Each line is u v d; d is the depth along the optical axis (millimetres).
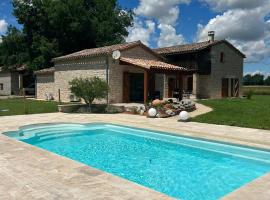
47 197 4645
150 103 18438
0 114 17312
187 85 34375
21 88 41750
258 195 4848
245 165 8281
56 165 6375
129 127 12805
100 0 41594
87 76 23672
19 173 5836
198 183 6762
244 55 37812
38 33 40594
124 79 22672
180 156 9227
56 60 26938
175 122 13883
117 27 44188
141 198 4566
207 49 33688
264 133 10914
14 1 39562
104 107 19453
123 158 9031
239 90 38062
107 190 4902
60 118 15484
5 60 43062
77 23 37438
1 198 4617
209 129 11773
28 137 11781
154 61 24516
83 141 11438
